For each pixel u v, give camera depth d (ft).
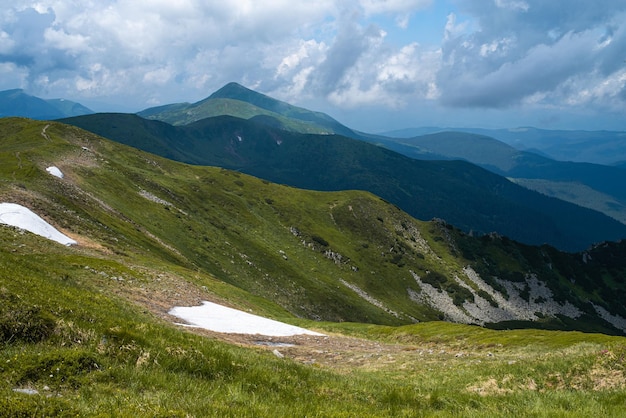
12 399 30.66
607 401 51.72
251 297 258.16
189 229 469.16
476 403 55.62
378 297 651.66
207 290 208.33
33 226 198.29
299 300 479.00
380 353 123.34
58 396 35.94
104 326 53.57
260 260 521.65
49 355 41.06
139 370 44.57
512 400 56.39
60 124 630.33
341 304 524.93
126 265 187.32
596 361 68.54
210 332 119.96
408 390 61.62
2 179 260.01
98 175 445.78
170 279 190.49
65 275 107.96
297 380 57.77
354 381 67.31
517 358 95.35
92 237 230.68
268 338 136.77
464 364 95.86
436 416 45.47
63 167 410.93
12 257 97.86
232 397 42.63
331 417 39.32
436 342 162.40
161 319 113.60
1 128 578.66
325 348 131.64
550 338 134.31
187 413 33.50
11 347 42.60
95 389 38.68
